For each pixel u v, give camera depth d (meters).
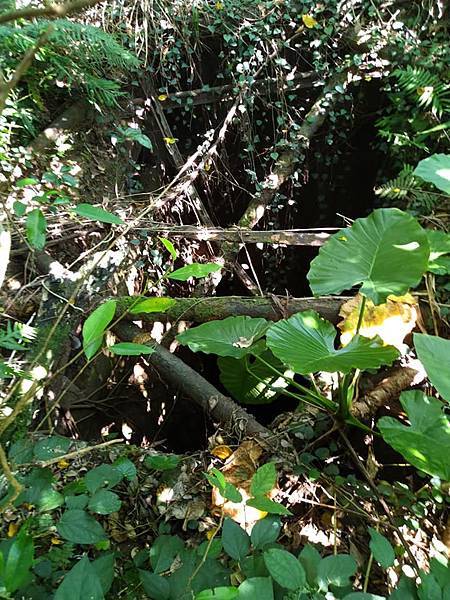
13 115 3.39
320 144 4.50
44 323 2.15
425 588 1.23
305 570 1.27
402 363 2.52
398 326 2.41
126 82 4.07
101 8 3.70
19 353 2.16
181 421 3.91
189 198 3.81
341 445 2.24
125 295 3.19
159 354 2.71
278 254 4.46
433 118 3.47
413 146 3.58
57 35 3.18
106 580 1.13
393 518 1.88
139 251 3.32
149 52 4.07
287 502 1.95
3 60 3.18
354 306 2.50
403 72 3.42
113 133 3.88
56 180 2.90
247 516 1.83
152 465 1.95
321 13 3.95
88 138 3.84
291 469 2.05
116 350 1.16
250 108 4.13
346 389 2.02
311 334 1.90
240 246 3.54
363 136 4.44
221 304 2.73
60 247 3.09
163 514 1.87
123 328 2.83
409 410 1.76
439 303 2.63
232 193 4.64
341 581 1.24
